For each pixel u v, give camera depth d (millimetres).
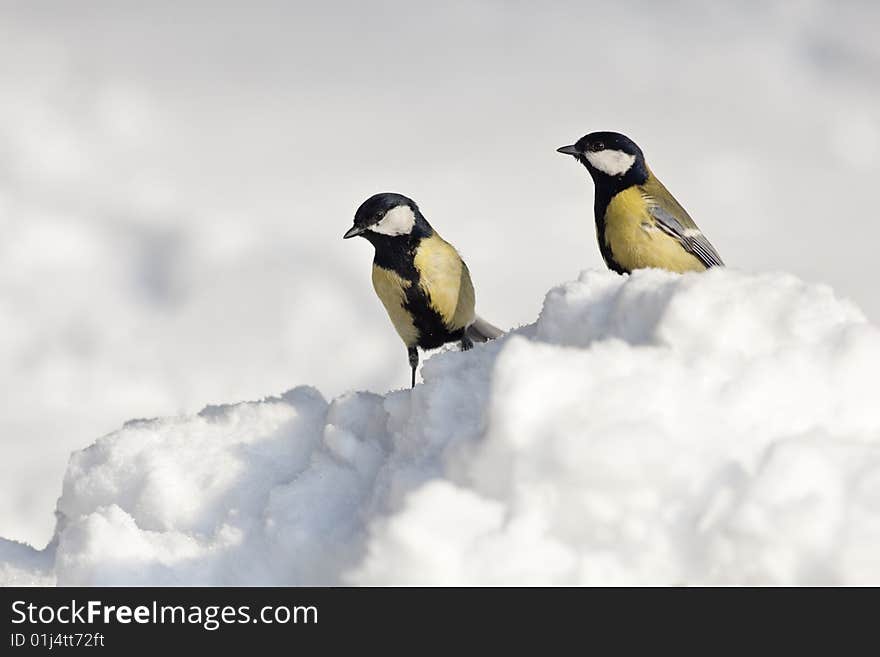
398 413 6281
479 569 4934
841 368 5340
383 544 4988
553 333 6211
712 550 4879
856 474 4914
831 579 4785
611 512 4957
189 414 7395
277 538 5902
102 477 6820
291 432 6977
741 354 5453
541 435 5078
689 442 5062
